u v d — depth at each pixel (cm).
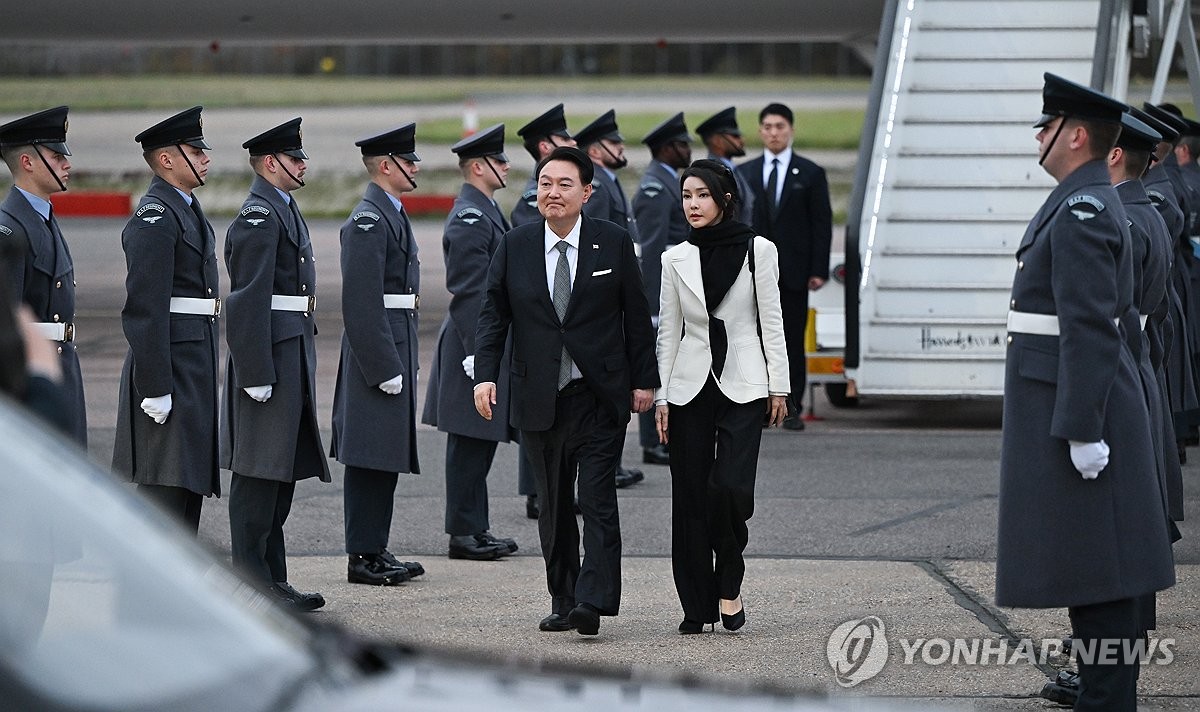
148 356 1074
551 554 1055
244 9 3516
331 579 1223
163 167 1100
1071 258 786
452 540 1307
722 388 1027
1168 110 2033
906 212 1997
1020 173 1992
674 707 358
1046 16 2023
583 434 1033
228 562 383
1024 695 903
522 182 6291
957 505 1499
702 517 1038
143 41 4050
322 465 1167
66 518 353
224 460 1174
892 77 2028
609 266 1030
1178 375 1577
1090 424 782
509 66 7531
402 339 1226
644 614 1100
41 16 3631
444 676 362
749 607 1114
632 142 6469
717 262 1030
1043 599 809
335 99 6769
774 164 1933
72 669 329
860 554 1294
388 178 1239
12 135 1055
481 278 1303
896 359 1948
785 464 1727
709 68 7356
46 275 1062
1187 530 1402
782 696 382
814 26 3766
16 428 367
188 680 333
